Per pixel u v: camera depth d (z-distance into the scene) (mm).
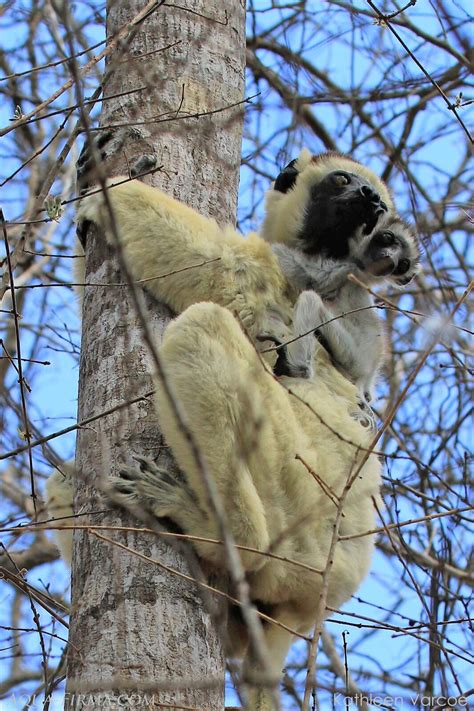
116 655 7312
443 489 13680
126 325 8789
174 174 10023
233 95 10594
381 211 11484
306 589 9008
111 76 10242
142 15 9500
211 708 7426
